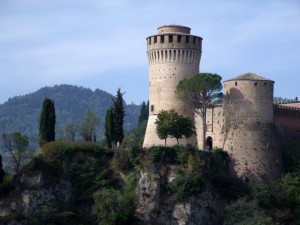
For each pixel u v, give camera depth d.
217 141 143.12
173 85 148.50
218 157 132.62
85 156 131.00
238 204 123.69
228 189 129.75
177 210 123.12
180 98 147.00
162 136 136.00
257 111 137.00
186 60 149.50
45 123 136.38
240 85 137.75
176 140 145.25
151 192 124.56
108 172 129.38
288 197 127.88
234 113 137.75
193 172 125.56
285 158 142.00
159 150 128.88
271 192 127.56
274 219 123.69
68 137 178.75
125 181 127.94
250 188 129.75
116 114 147.75
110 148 136.12
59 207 123.62
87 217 123.31
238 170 134.00
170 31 151.38
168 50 148.75
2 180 126.88
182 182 124.25
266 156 135.62
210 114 145.50
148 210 123.38
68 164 129.12
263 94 138.12
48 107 136.88
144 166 127.62
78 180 127.44
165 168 127.94
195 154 129.25
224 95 140.88
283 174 137.00
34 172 124.12
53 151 128.38
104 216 117.88
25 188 122.12
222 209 127.62
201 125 146.75
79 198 125.69
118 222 118.44
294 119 152.00
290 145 146.12
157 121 137.12
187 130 136.25
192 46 150.00
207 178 127.50
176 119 135.75
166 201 124.75
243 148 135.25
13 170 160.50
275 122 146.50
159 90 149.50
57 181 125.62
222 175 130.38
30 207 120.25
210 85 139.50
